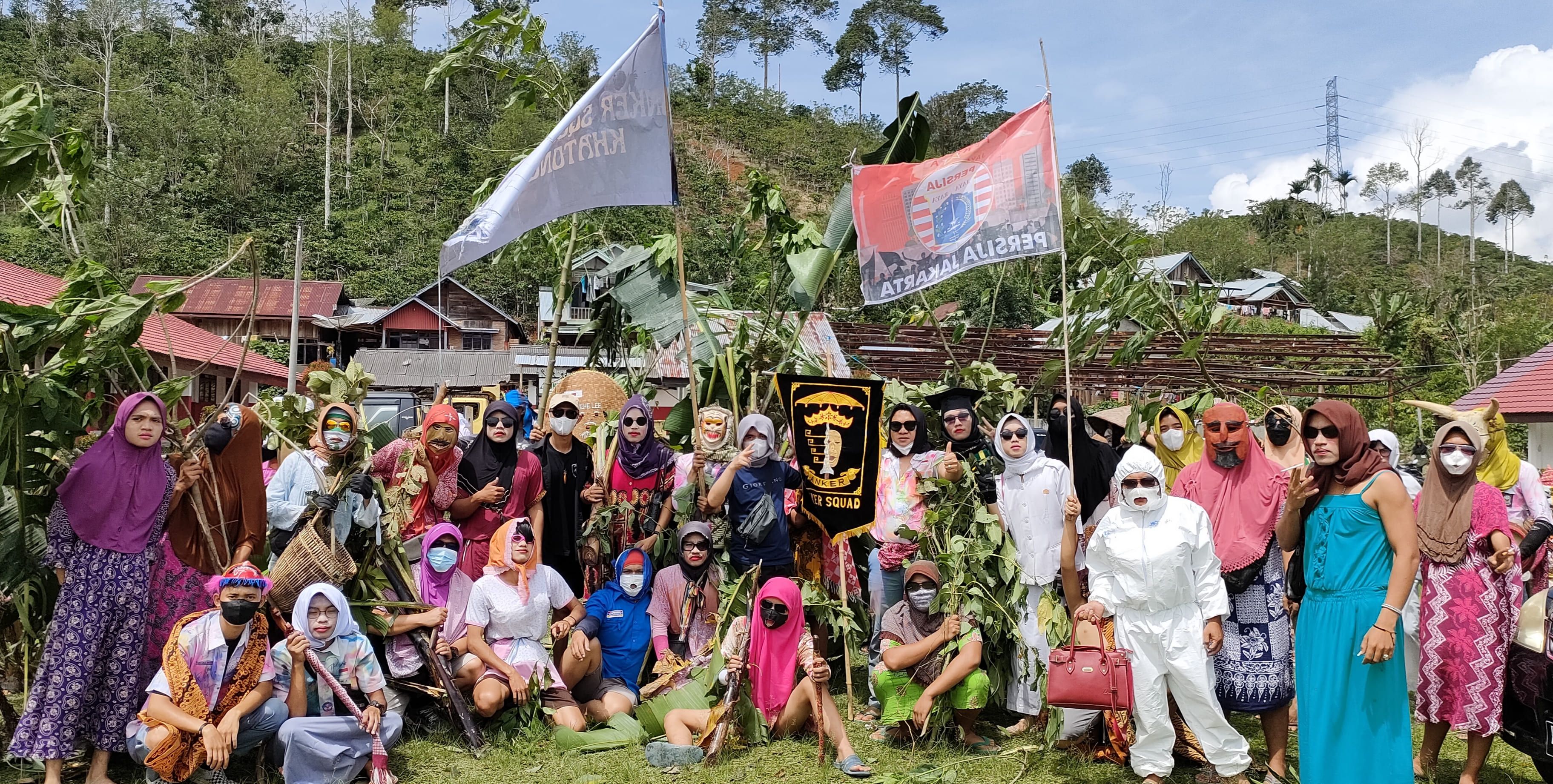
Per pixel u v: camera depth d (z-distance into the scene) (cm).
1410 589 423
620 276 895
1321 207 9850
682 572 615
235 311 3488
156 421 471
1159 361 1348
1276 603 474
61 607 455
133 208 4706
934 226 609
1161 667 464
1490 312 3769
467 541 621
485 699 554
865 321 1983
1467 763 473
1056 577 560
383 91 7262
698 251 3622
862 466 607
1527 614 470
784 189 7225
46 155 573
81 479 458
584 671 591
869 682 646
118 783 473
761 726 540
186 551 504
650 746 526
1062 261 568
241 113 5834
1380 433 626
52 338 487
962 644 530
